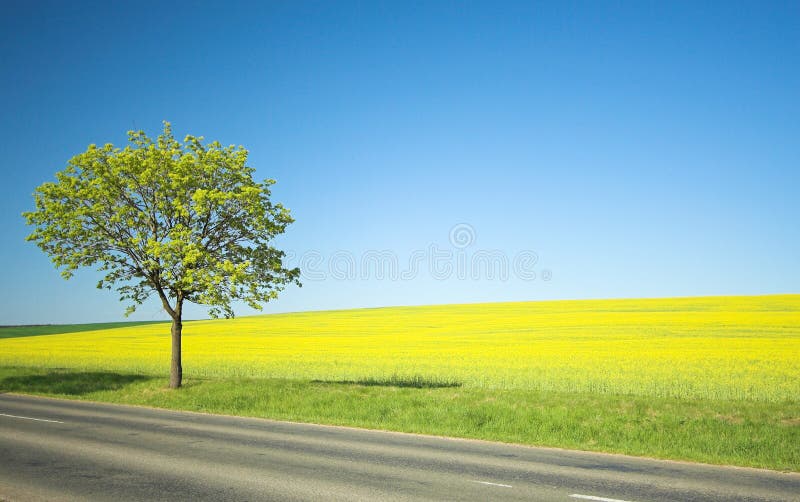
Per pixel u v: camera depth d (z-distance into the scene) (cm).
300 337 5559
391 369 2998
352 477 974
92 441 1324
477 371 2806
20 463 1087
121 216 2308
